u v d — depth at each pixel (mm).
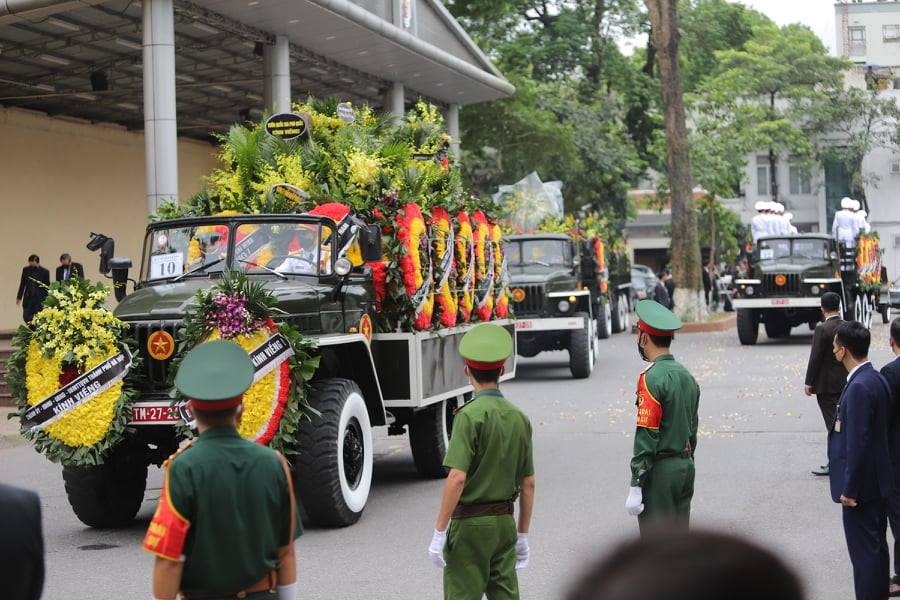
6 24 19781
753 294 28266
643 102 51344
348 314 10578
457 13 41656
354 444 10039
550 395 19719
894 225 61656
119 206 31734
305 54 25016
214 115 32312
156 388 9695
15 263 27609
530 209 29578
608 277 33906
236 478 4125
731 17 59969
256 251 10656
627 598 1362
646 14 49281
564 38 47312
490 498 5508
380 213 11297
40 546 3404
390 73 28172
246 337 9188
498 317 14227
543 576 7883
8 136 27531
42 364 9445
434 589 7691
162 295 9930
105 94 27094
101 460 9414
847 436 6566
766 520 9562
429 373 11672
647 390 6578
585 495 10844
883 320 38156
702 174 49969
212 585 4117
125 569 8625
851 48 74938
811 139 59531
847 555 8375
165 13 18734
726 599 1356
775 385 19750
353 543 9219
